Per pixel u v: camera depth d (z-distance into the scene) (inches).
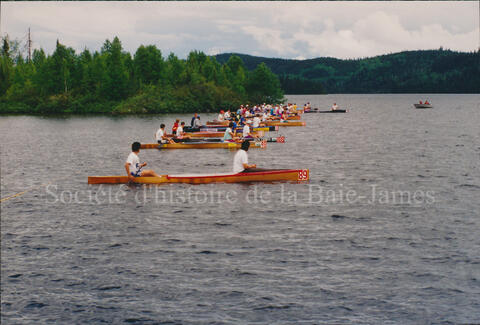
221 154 1241.4
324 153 1237.7
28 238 527.2
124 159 1172.5
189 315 354.9
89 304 372.2
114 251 484.7
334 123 2484.0
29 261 457.4
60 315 356.5
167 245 502.6
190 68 5300.2
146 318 351.6
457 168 983.6
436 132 1871.3
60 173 967.0
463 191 759.7
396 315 353.4
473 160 1095.6
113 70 4488.2
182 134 1459.2
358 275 422.3
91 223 587.2
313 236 530.6
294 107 3558.1
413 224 575.2
